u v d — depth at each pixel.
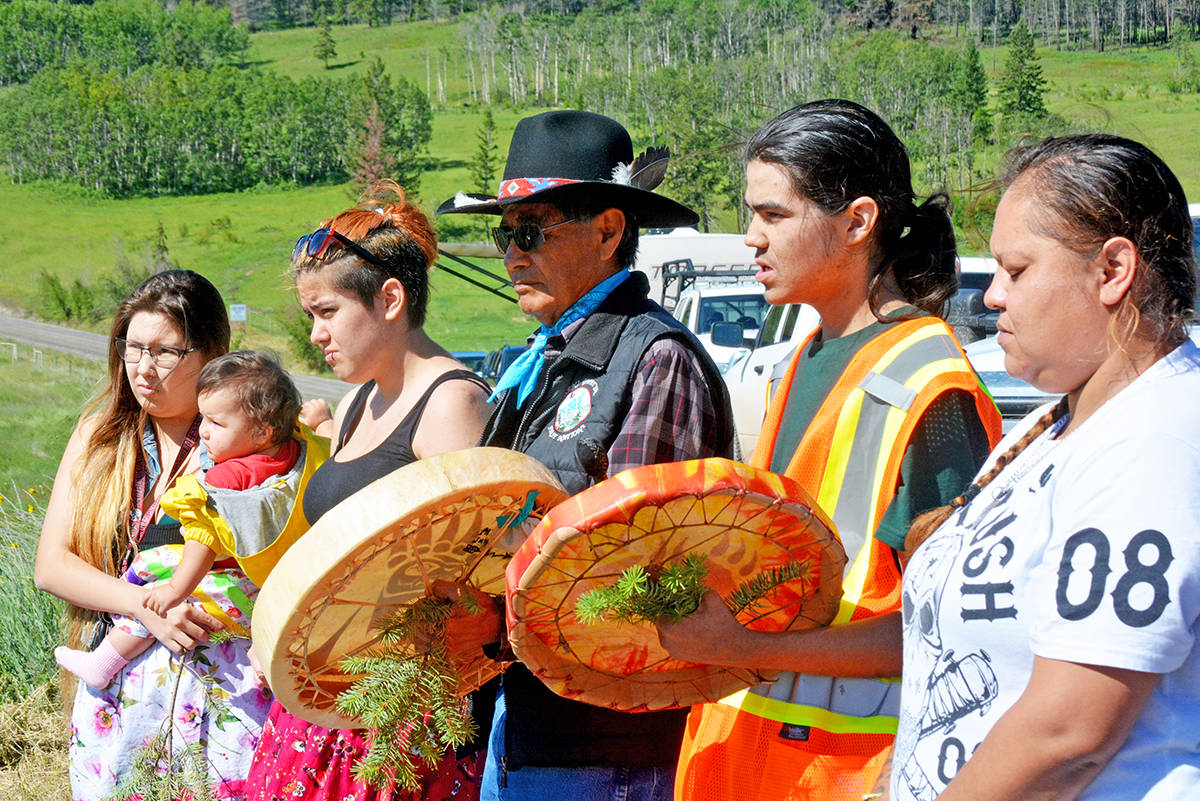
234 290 99.94
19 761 4.30
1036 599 1.33
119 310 3.00
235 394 2.80
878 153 1.93
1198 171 65.69
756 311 10.47
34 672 5.02
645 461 2.21
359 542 1.77
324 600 1.87
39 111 155.50
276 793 2.48
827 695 1.84
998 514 1.43
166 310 2.96
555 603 1.79
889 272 1.97
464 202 2.65
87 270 105.00
